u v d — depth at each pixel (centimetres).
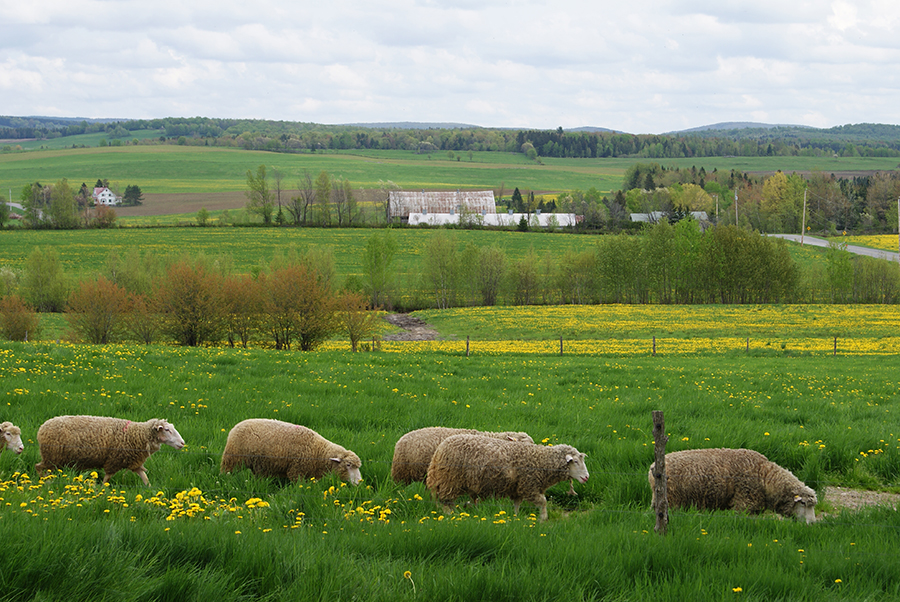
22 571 476
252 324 4597
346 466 998
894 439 1295
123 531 583
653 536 689
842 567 624
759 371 2977
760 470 919
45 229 12631
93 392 1596
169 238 11806
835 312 7088
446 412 1550
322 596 496
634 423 1459
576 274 9100
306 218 14600
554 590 539
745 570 598
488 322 6856
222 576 527
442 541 644
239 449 1025
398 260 10844
